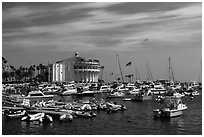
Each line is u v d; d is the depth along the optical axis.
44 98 141.25
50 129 64.31
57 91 167.38
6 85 195.38
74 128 65.38
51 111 80.00
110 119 75.75
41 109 85.25
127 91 163.25
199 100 127.62
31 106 91.50
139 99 122.50
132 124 69.88
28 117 72.50
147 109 94.75
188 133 61.72
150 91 151.88
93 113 79.31
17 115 75.31
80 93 158.25
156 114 77.62
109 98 137.62
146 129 65.00
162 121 73.38
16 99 113.25
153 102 117.06
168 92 152.50
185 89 169.25
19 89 176.75
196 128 66.00
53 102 103.06
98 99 132.75
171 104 81.44
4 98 117.06
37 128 65.06
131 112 87.44
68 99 136.12
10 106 92.75
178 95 139.12
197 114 82.94
